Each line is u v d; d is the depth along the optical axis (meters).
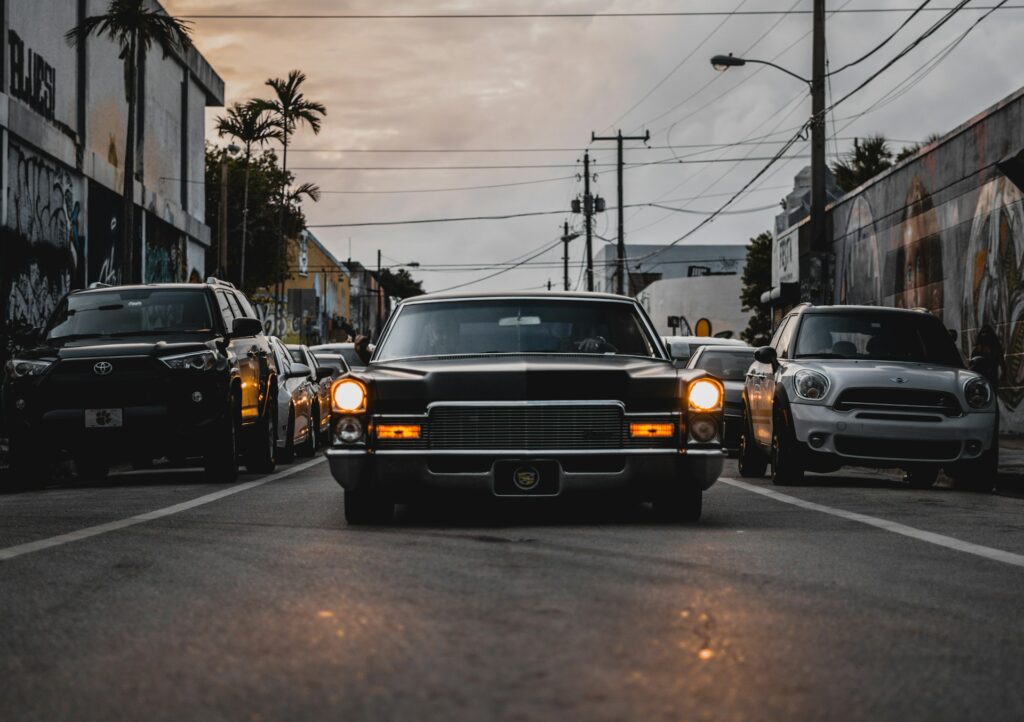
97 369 13.17
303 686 4.28
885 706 4.04
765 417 13.91
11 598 6.11
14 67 24.17
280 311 57.19
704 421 8.59
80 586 6.43
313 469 16.55
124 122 32.03
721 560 7.08
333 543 7.91
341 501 11.16
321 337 89.00
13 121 23.38
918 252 28.06
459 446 8.46
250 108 50.06
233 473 13.95
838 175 55.41
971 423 12.64
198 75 40.00
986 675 4.46
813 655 4.73
